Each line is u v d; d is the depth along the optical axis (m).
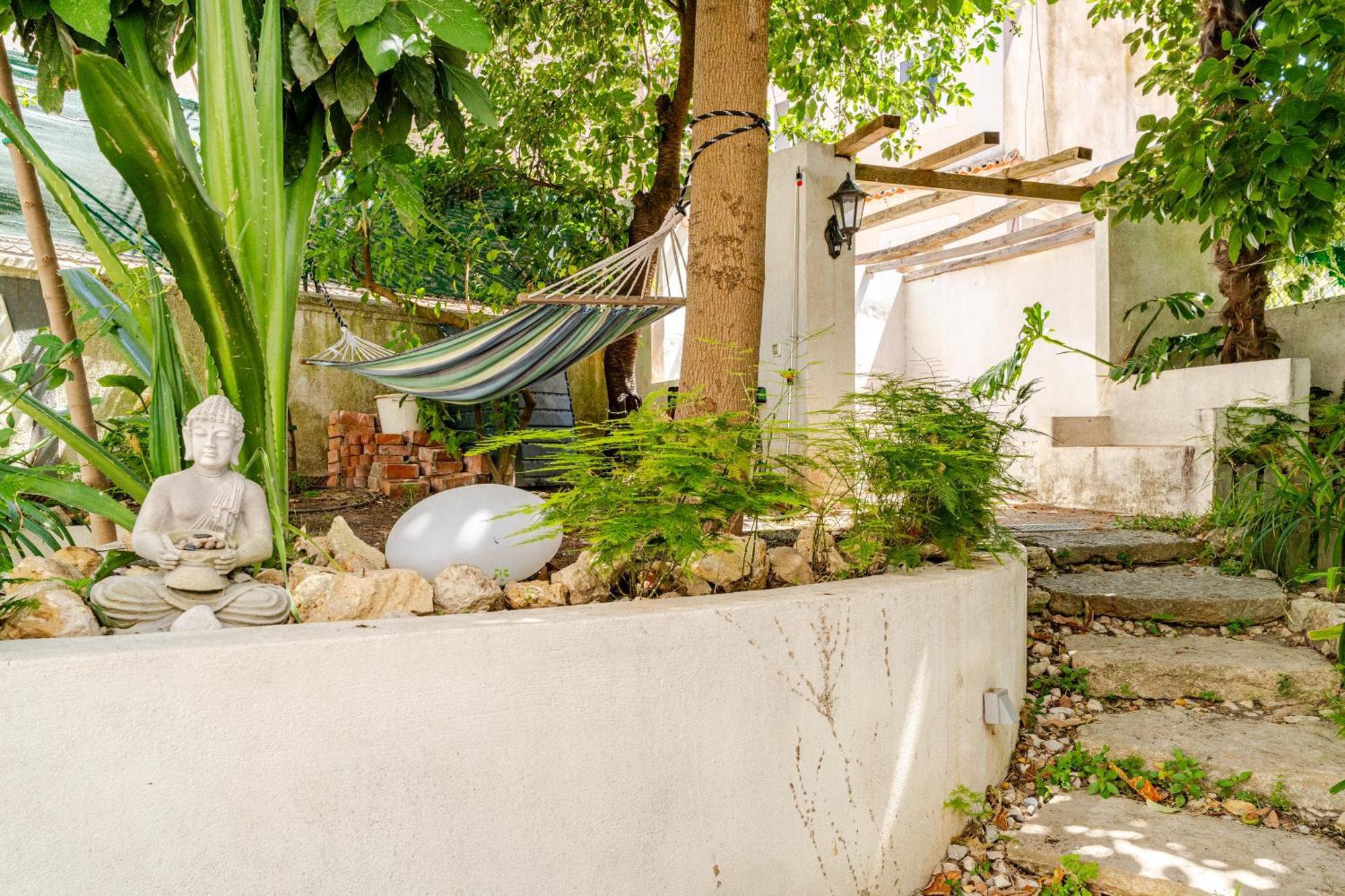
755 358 3.49
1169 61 6.33
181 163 2.05
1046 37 11.01
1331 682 3.41
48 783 1.50
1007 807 3.10
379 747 1.78
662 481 2.63
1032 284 8.88
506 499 2.90
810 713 2.46
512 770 1.93
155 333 2.75
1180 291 7.57
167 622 2.11
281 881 1.69
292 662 1.69
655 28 7.76
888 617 2.68
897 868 2.71
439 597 2.43
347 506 5.71
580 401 9.16
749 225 3.47
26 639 1.85
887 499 3.15
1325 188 4.09
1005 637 3.33
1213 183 4.51
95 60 1.77
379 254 6.91
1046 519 6.00
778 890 2.40
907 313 10.30
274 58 2.69
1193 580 4.45
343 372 7.67
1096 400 7.97
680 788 2.19
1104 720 3.47
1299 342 6.70
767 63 3.58
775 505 2.82
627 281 5.66
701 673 2.22
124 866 1.56
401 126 2.92
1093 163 10.55
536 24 7.01
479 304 8.21
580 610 2.18
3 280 6.05
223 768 1.63
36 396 5.82
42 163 2.60
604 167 7.66
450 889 1.86
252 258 2.74
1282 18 4.13
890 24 7.64
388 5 2.34
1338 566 4.04
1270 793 2.91
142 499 2.73
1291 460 4.73
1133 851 2.69
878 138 6.10
